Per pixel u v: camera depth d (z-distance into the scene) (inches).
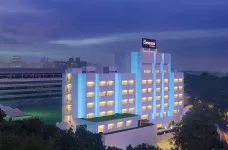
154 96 4357.8
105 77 3715.6
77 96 3499.0
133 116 3619.6
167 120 4525.1
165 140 3951.8
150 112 4286.4
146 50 4375.0
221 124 5531.5
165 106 4559.5
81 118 3459.6
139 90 4136.3
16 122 1754.4
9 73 6397.6
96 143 2338.8
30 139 1289.4
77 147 1939.0
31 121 1763.0
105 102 3718.0
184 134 2987.2
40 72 6993.1
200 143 2844.5
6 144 1188.5
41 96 6993.1
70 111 3582.7
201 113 5315.0
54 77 7268.7
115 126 3361.2
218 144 2930.6
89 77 3531.0
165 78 4547.2
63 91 3592.5
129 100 4035.4
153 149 2886.3
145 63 4264.3
